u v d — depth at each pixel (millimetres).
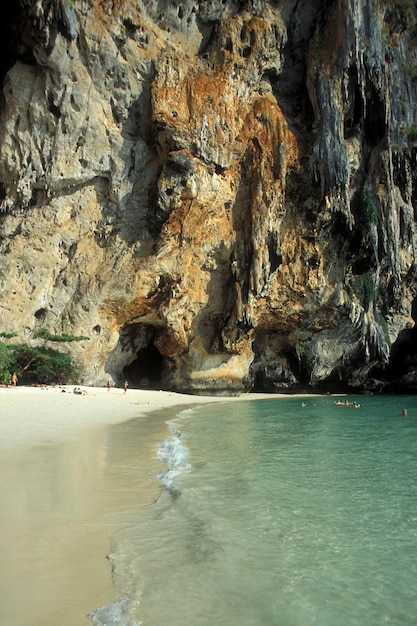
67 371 24656
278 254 27484
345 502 6188
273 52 27812
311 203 27344
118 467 7738
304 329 29984
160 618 3346
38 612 3307
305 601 3684
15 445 9281
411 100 32094
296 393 32375
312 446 10430
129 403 20297
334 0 27812
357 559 4469
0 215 23016
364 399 27359
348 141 28500
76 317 25234
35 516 5203
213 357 28266
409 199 32562
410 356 36344
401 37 32125
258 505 5965
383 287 32188
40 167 22828
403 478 7477
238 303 27031
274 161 27094
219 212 26781
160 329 28219
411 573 4207
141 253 25656
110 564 4125
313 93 27656
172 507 5719
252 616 3438
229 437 11711
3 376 22641
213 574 4059
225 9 26953
